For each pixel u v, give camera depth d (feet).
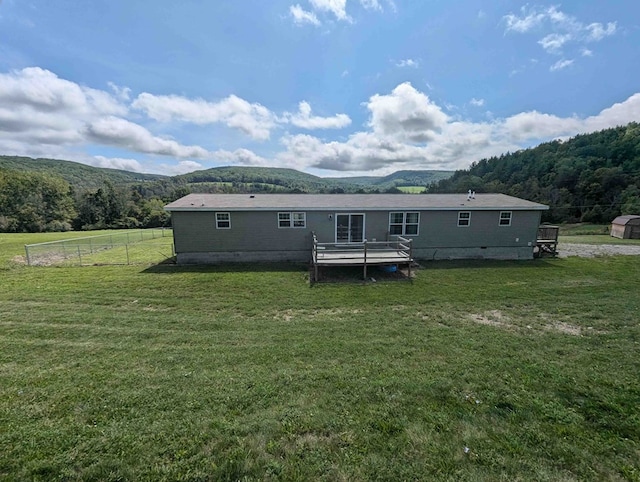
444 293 27.30
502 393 12.08
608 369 13.98
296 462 8.77
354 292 27.73
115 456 8.94
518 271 36.24
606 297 25.77
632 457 8.91
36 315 21.56
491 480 8.13
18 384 12.72
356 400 11.65
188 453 9.08
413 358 15.17
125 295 26.63
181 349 16.30
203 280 31.89
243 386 12.59
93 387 12.52
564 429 10.05
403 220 43.21
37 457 8.87
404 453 9.06
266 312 22.67
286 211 41.16
